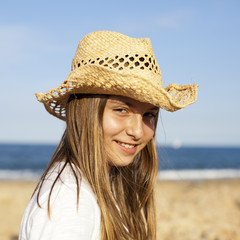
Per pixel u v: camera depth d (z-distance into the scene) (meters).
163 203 11.10
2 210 10.48
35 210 1.25
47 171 1.53
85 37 1.77
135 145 1.77
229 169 42.53
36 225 1.20
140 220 2.12
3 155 67.19
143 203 2.14
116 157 1.65
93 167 1.54
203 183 21.62
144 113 1.79
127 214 2.02
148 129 1.80
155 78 1.71
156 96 1.56
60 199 1.24
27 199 12.74
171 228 7.50
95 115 1.59
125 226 1.73
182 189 16.64
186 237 6.75
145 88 1.52
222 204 11.20
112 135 1.61
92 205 1.32
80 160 1.55
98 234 1.34
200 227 7.63
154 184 2.19
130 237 1.61
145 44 1.71
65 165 1.47
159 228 7.46
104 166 1.56
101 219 1.40
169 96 1.55
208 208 10.34
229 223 8.16
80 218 1.22
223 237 6.67
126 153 1.66
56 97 1.79
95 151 1.56
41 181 1.47
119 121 1.61
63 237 1.15
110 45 1.66
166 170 32.97
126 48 1.65
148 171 2.19
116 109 1.62
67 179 1.33
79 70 1.57
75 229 1.18
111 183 2.08
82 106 1.61
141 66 1.66
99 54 1.65
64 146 1.65
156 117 2.06
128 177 2.15
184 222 8.13
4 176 30.22
